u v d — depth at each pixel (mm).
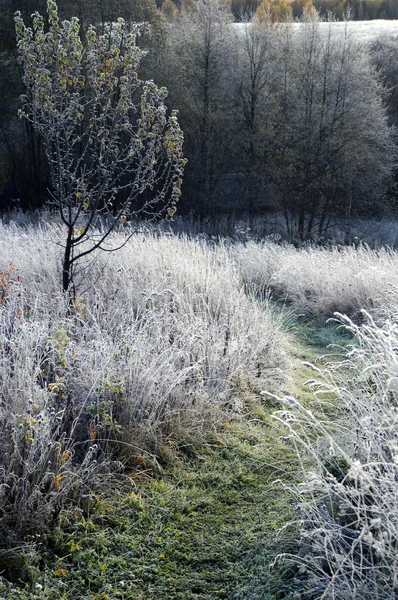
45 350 4133
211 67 22828
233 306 6094
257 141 22672
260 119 23094
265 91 23234
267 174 22703
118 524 3217
